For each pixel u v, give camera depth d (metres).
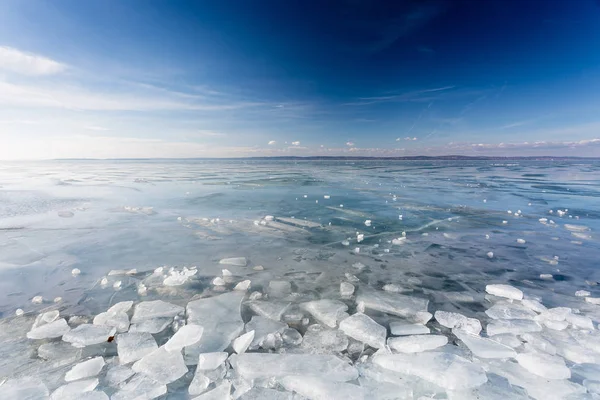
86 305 3.54
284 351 2.71
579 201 11.05
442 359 2.50
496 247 5.75
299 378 2.30
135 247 5.70
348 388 2.19
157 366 2.43
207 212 9.05
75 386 2.18
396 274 4.50
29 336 2.85
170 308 3.38
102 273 4.47
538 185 16.12
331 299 3.71
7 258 5.05
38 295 3.78
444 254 5.37
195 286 4.05
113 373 2.39
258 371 2.37
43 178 20.80
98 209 9.35
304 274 4.48
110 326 3.02
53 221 7.73
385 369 2.47
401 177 21.94
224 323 3.10
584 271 4.59
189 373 2.44
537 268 4.72
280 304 3.54
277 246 5.81
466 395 2.16
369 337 2.84
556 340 2.84
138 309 3.34
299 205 10.29
